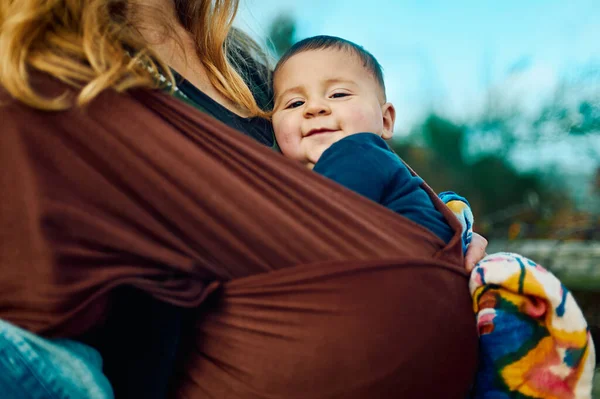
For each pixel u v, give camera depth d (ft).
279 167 3.67
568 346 3.78
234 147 3.67
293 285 3.54
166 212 3.55
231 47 6.12
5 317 3.41
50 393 3.36
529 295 3.80
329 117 4.80
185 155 3.59
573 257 21.67
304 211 3.63
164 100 3.71
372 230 3.67
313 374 3.51
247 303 3.62
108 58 3.71
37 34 3.63
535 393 3.84
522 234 30.22
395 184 4.27
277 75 5.29
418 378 3.61
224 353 3.73
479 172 48.29
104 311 3.47
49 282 3.27
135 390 3.97
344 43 5.15
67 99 3.48
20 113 3.40
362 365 3.50
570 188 41.78
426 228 3.90
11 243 3.33
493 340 3.87
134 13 4.89
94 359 3.62
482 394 3.98
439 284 3.74
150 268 3.51
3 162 3.37
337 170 4.23
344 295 3.51
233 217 3.56
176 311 3.91
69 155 3.43
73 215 3.35
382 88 5.22
